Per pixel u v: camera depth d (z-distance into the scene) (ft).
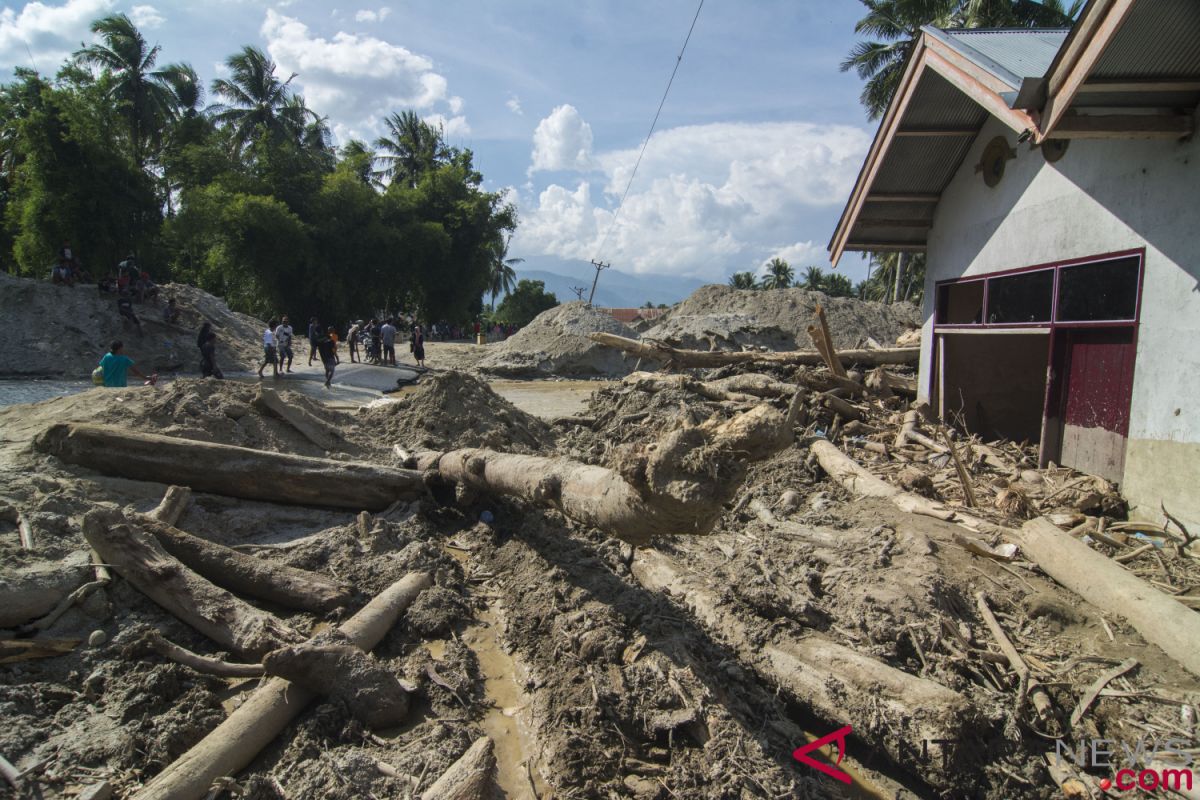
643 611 17.21
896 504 24.34
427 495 25.12
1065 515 23.41
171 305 74.84
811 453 30.81
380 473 24.26
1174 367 22.59
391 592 18.28
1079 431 27.55
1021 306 31.37
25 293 68.85
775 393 38.65
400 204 130.82
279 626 15.71
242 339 83.61
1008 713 14.16
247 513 22.13
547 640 16.80
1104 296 26.08
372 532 22.07
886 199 38.52
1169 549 20.90
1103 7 19.44
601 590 18.43
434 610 18.03
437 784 11.59
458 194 142.72
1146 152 23.88
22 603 14.74
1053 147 28.71
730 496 12.17
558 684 14.90
